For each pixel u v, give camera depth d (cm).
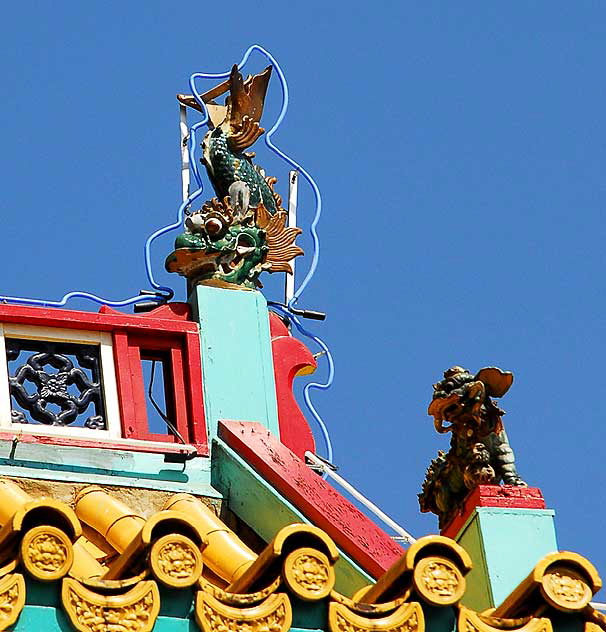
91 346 2422
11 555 1677
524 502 2134
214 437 2378
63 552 1670
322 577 1733
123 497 2284
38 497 2248
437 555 1758
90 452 2306
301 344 2564
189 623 1703
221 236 2556
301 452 2467
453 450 2197
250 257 2575
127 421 2378
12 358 2381
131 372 2419
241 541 2178
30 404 2356
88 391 2391
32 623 1658
